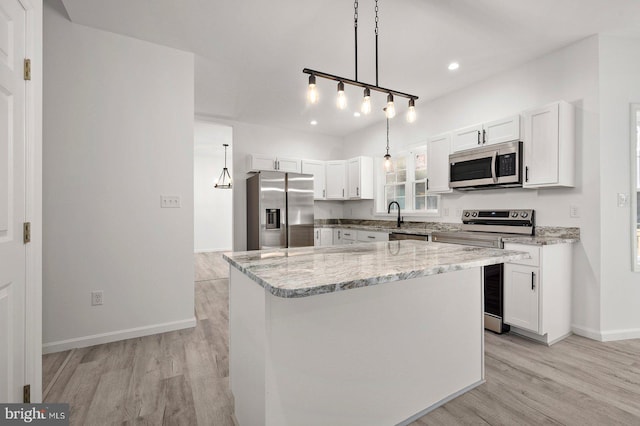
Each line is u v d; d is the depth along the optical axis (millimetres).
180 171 2795
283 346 1213
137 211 2619
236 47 2748
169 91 2750
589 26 2420
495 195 3260
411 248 1958
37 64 1418
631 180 2588
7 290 1207
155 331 2672
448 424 1552
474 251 1803
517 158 2744
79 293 2412
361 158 5020
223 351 2352
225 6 2195
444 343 1748
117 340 2527
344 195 5320
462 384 1831
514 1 2121
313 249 1933
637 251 2619
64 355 2271
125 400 1733
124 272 2568
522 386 1878
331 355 1341
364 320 1438
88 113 2443
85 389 1837
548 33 2514
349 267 1310
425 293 1662
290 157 5152
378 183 5129
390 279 1163
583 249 2605
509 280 2635
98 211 2477
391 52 2811
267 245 4379
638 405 1682
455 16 2291
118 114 2551
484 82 3363
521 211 2990
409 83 3461
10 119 1234
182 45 2723
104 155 2500
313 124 5168
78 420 1560
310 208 4703
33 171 1383
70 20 2375
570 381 1928
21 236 1302
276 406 1200
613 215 2545
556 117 2531
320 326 1309
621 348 2387
